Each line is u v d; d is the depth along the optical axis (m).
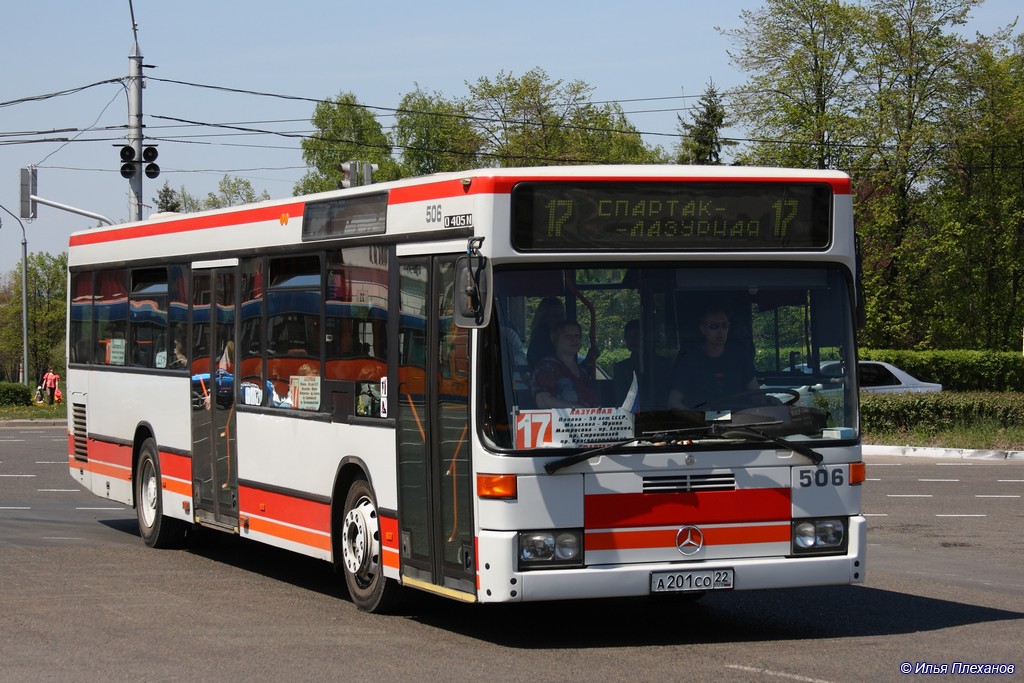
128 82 29.05
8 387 45.28
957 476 22.09
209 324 13.08
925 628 9.55
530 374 8.59
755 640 9.13
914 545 14.24
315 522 11.03
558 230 8.73
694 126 80.19
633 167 8.91
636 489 8.60
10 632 9.52
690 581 8.64
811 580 8.89
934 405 28.36
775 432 8.87
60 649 8.90
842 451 9.02
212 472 12.98
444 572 9.09
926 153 51.06
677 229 8.90
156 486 14.32
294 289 11.45
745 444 8.80
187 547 14.45
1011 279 54.91
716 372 8.87
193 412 13.37
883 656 8.52
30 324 105.19
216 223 12.98
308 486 11.12
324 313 10.91
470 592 8.71
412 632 9.51
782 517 8.87
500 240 8.65
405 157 100.06
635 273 8.84
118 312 15.52
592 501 8.54
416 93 100.56
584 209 8.76
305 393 11.20
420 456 9.40
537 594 8.42
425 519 9.34
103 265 15.98
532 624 9.87
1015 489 20.02
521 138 65.56
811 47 51.66
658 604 10.81
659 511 8.63
